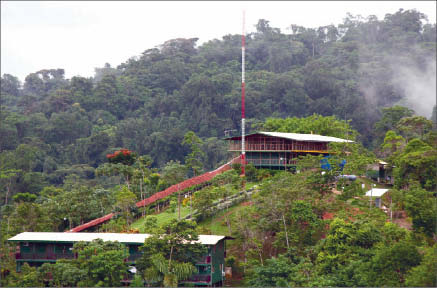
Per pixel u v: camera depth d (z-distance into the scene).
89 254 75.62
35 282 74.12
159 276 73.56
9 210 116.00
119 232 95.88
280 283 71.75
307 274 72.50
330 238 77.62
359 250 74.94
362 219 82.75
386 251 69.56
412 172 103.31
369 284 67.31
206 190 102.50
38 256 82.50
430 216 80.38
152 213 111.06
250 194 105.25
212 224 97.75
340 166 108.75
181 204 113.06
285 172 103.50
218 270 80.31
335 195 101.56
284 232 84.12
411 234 80.12
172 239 76.19
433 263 65.44
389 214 94.06
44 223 99.12
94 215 110.88
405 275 67.12
